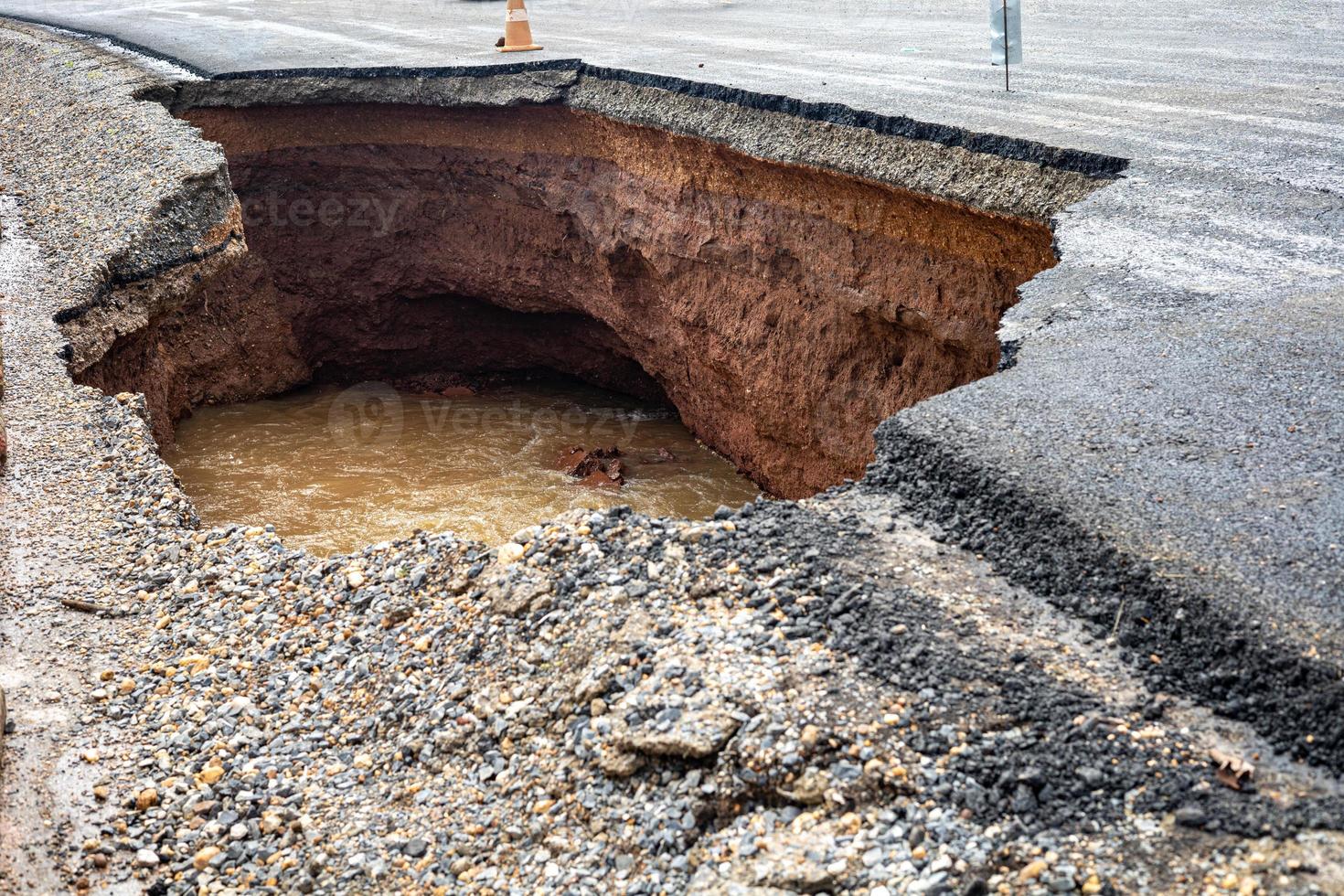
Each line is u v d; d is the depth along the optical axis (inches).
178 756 195.6
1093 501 190.5
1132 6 654.5
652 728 169.5
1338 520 179.9
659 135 498.9
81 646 221.3
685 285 524.7
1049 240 351.3
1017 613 180.9
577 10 789.2
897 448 220.5
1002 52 486.0
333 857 174.9
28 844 178.9
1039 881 139.2
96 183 490.0
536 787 175.9
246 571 237.9
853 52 549.6
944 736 159.8
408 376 687.7
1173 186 324.8
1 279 408.8
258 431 593.0
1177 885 135.0
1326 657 153.6
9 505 264.2
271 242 631.8
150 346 477.7
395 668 206.5
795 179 444.8
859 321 448.8
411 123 597.0
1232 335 243.3
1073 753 154.4
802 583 191.8
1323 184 315.6
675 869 155.6
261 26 751.7
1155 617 170.7
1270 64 466.9
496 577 214.1
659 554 207.0
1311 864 133.3
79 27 767.1
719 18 713.0
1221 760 149.0
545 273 608.1
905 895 140.6
